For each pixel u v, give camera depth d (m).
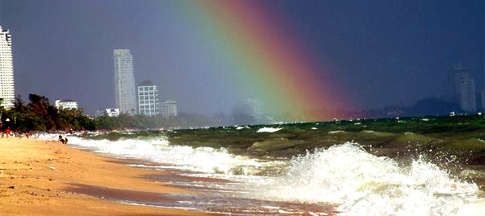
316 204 15.53
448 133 46.50
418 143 36.31
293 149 39.38
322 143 43.09
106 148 55.47
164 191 18.88
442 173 19.17
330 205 15.27
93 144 68.62
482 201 13.05
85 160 34.03
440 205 13.12
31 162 28.52
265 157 33.84
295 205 15.45
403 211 13.24
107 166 30.02
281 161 29.38
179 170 27.62
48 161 30.09
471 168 22.52
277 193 17.97
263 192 18.31
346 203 15.37
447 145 32.69
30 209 12.47
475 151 29.36
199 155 36.25
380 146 37.56
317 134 55.94
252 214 13.96
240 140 59.12
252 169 25.97
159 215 13.18
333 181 19.08
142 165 31.53
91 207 13.60
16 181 18.52
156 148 50.94
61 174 22.75
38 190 16.16
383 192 15.90
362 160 21.58
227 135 78.56
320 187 18.59
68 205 13.58
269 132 75.75
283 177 21.94
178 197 17.20
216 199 16.77
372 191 16.55
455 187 16.17
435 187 16.31
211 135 82.69
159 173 26.28
